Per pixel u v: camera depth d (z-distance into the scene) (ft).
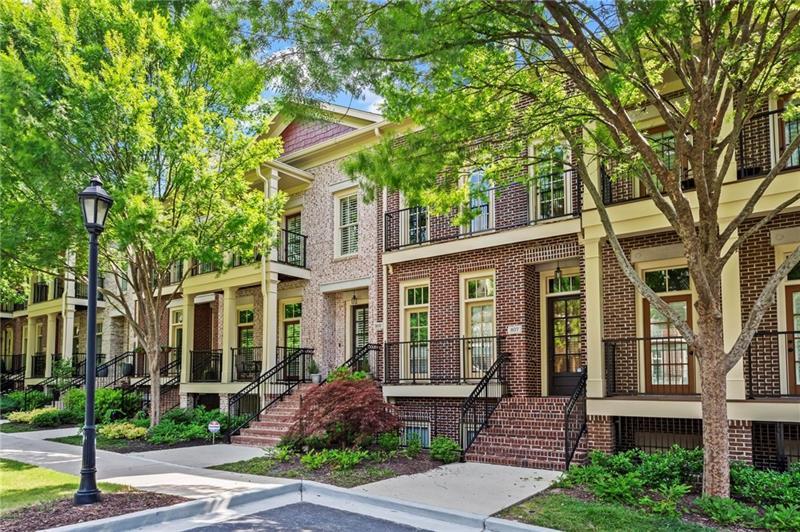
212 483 28.58
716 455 23.21
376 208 50.39
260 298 59.21
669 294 34.68
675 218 24.84
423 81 26.32
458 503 24.39
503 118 27.71
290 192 57.72
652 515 21.67
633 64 22.08
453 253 43.86
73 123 35.04
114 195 34.86
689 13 21.44
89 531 20.59
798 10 23.68
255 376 53.42
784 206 23.85
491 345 42.01
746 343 23.53
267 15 21.98
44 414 56.75
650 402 30.53
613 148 29.60
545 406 37.42
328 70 22.81
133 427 46.32
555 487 26.81
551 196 40.45
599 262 33.86
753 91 27.17
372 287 49.78
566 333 40.81
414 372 43.73
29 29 35.40
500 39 23.91
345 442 36.04
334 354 53.83
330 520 23.17
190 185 39.86
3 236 36.91
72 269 43.83
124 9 37.32
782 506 21.30
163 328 69.72
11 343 104.27
